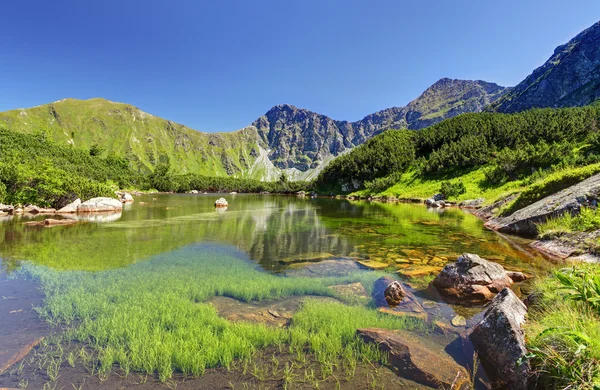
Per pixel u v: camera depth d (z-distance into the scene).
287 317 7.49
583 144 54.94
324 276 11.02
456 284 8.96
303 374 5.12
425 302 8.35
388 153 98.00
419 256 13.77
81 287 9.34
